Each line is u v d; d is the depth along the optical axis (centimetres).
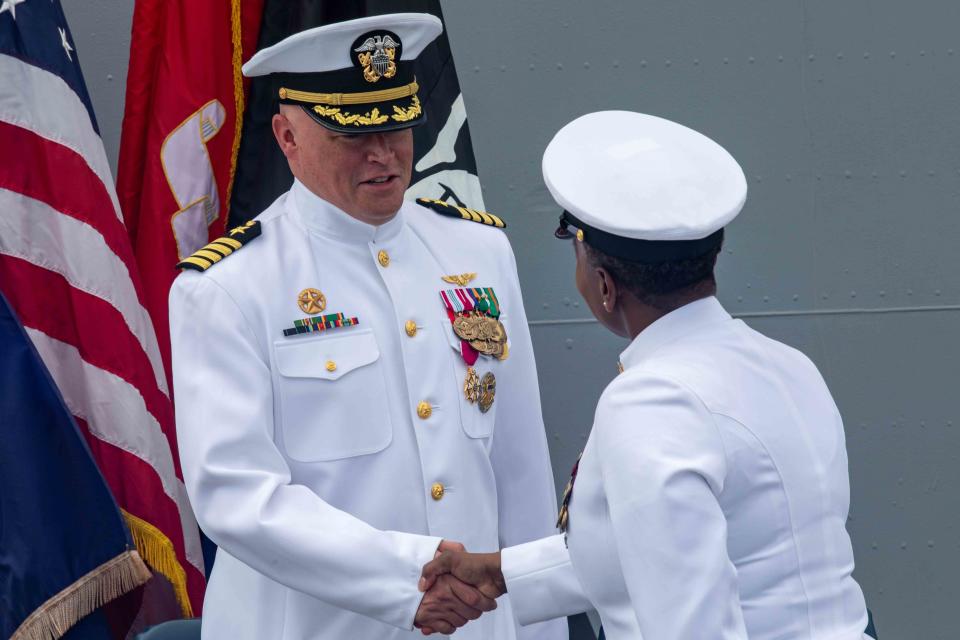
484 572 442
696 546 312
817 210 755
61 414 597
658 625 309
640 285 363
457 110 695
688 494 316
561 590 425
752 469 336
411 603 441
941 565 781
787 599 336
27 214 624
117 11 741
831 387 766
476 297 510
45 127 629
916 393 771
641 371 346
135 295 644
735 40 740
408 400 479
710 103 744
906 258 762
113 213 647
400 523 473
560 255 748
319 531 436
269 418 455
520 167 744
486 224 546
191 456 444
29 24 633
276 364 458
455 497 481
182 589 629
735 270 759
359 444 466
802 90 746
